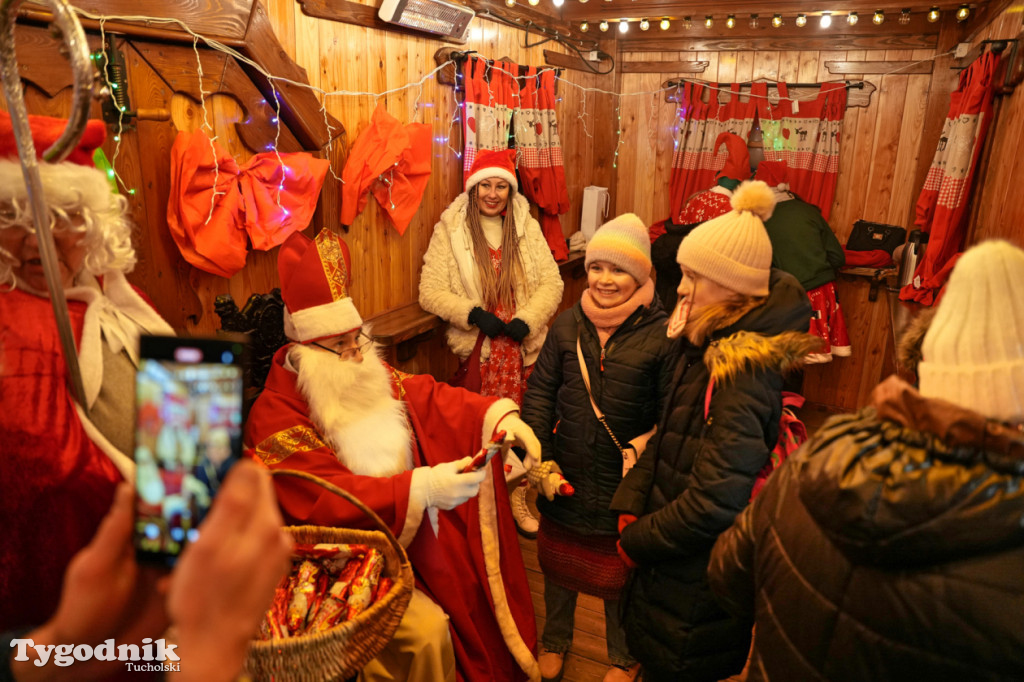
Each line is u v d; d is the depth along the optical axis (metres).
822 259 3.87
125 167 1.83
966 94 3.18
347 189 2.63
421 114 3.12
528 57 3.94
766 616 0.86
